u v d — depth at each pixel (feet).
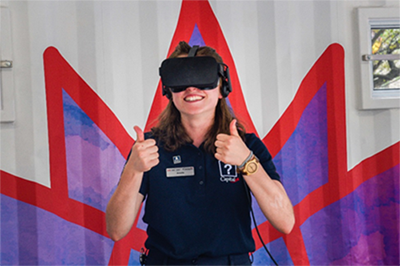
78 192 6.07
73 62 6.07
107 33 6.10
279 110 6.34
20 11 5.97
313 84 6.43
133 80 6.16
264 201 3.51
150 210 3.70
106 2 6.09
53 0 6.03
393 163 6.58
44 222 5.97
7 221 5.93
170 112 3.94
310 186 6.41
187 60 3.63
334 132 6.42
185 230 3.55
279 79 6.35
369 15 6.49
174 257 3.52
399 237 6.55
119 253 6.03
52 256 5.97
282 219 3.59
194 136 3.91
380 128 6.61
